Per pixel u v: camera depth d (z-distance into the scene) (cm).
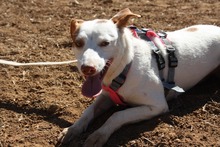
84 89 183
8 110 212
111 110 206
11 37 280
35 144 190
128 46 190
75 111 208
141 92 193
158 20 301
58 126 200
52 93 222
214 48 215
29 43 272
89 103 214
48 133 195
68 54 258
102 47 184
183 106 207
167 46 203
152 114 195
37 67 245
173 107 206
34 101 215
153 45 201
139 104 196
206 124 197
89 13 317
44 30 290
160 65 199
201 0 348
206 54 212
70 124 201
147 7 329
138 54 194
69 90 224
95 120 201
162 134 191
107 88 195
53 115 207
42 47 267
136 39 198
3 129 199
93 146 184
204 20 299
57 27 294
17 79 235
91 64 178
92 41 184
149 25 292
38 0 351
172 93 207
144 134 190
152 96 195
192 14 311
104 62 183
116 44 186
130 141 188
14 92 223
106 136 186
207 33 215
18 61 251
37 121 204
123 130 192
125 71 190
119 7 330
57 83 230
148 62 196
